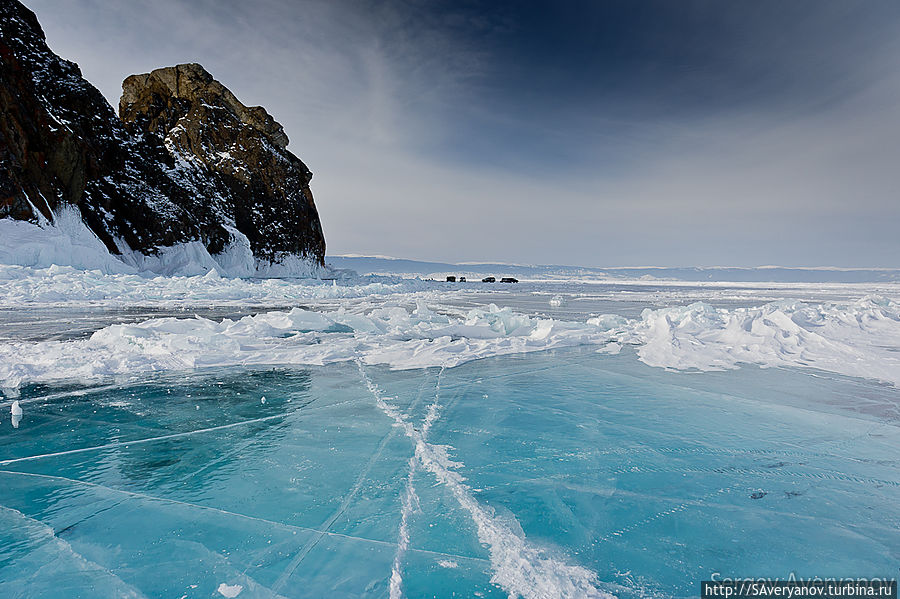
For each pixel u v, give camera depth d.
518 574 1.70
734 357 5.86
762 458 2.78
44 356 5.30
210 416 3.58
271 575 1.72
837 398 4.09
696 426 3.37
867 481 2.48
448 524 2.05
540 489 2.38
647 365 5.57
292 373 5.07
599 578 1.68
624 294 22.58
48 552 1.87
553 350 6.56
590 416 3.59
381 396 4.18
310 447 2.96
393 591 1.61
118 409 3.74
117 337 6.16
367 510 2.18
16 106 18.45
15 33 21.05
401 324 7.91
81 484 2.46
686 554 1.83
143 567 1.77
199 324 6.93
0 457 2.80
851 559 1.80
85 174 22.00
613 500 2.27
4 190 17.02
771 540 1.93
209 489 2.40
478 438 3.12
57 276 14.61
